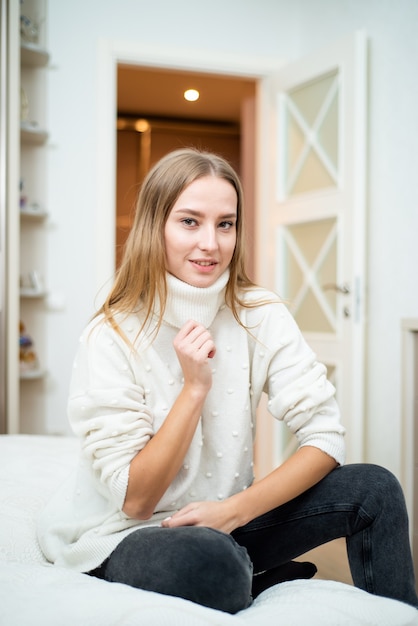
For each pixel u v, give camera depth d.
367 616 0.91
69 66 3.28
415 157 2.60
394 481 1.13
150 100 5.28
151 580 0.93
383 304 2.80
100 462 1.08
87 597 0.88
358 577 1.11
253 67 3.56
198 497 1.20
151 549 0.95
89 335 1.16
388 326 2.76
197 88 4.97
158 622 0.82
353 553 1.13
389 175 2.77
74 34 3.29
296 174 3.34
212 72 3.54
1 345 2.84
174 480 1.15
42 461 1.71
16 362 2.87
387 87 2.80
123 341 1.15
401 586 1.08
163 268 1.16
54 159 3.25
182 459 1.07
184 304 1.16
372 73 2.91
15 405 2.86
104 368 1.13
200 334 1.09
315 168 3.20
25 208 3.11
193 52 3.46
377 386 2.83
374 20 2.90
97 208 3.29
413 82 2.62
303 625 0.86
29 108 3.22
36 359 3.20
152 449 1.04
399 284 2.70
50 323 3.25
